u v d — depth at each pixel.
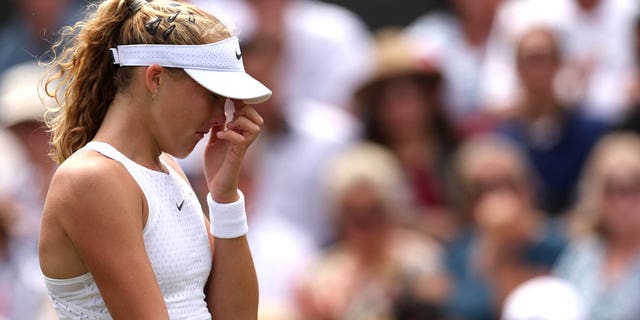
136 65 10.49
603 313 20.95
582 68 26.50
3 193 23.92
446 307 21.91
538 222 23.36
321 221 25.06
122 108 10.59
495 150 23.52
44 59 30.20
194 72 10.41
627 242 21.25
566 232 22.77
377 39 29.80
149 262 10.33
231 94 10.34
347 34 28.44
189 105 10.50
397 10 32.62
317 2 32.16
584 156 24.73
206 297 11.18
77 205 10.16
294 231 24.89
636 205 21.23
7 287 23.50
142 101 10.54
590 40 26.94
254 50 25.75
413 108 25.39
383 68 25.64
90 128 10.77
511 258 22.30
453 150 25.58
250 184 24.41
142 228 10.40
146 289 10.20
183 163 24.23
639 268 20.91
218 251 11.12
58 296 10.59
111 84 10.70
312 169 25.38
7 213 23.72
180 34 10.46
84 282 10.48
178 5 10.75
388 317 21.36
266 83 25.77
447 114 25.77
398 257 22.03
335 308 21.98
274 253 23.84
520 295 21.58
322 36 27.86
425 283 21.62
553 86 25.06
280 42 26.69
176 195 10.77
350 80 27.67
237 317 11.16
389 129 25.41
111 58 10.64
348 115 27.20
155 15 10.55
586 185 22.33
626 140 24.03
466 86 28.03
